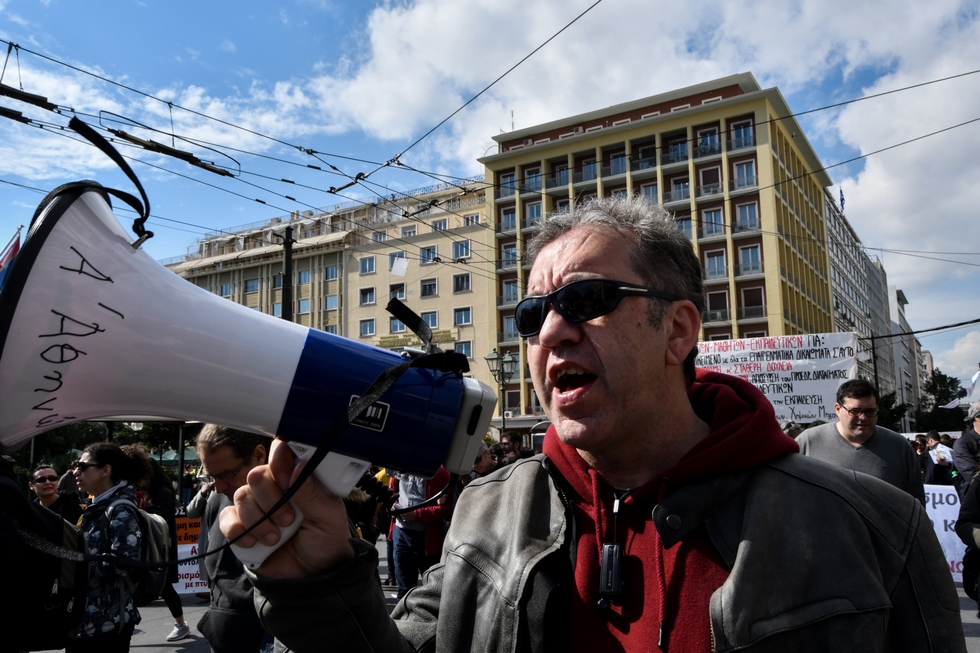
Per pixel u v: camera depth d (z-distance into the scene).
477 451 1.12
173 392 0.98
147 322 0.94
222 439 2.52
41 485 5.41
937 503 6.41
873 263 90.06
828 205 53.09
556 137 40.59
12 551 1.89
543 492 1.19
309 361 1.02
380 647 1.00
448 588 1.15
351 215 45.03
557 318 1.02
